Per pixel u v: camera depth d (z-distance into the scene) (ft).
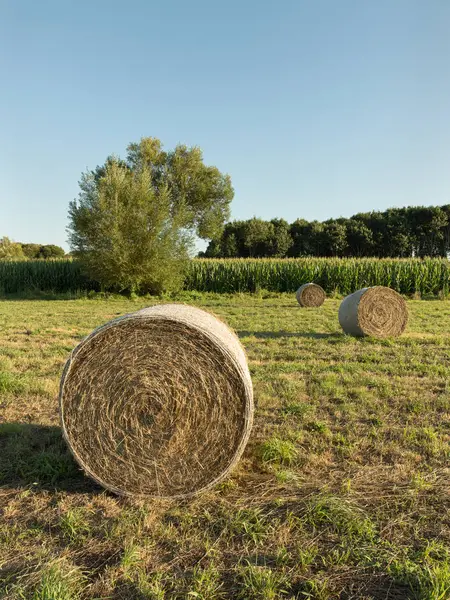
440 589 8.57
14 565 9.60
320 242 166.91
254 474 13.56
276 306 61.87
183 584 9.07
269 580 8.88
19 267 87.45
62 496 12.34
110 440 12.48
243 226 181.78
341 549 10.08
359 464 14.17
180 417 12.39
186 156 155.33
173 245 80.28
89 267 77.51
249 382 12.69
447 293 77.77
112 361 12.55
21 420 17.76
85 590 8.89
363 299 35.55
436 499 11.97
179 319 12.47
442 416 18.16
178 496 12.39
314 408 18.85
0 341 34.06
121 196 78.89
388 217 169.99
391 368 25.39
